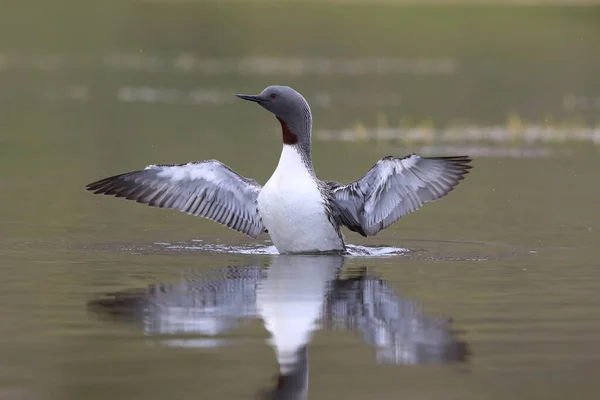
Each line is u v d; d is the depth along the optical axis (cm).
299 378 857
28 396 807
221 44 6094
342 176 2061
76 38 6269
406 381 852
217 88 4128
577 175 2139
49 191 1908
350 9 8300
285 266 1291
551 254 1373
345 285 1177
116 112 3359
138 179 1388
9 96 3744
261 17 7656
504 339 964
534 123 3044
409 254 1378
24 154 2442
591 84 4131
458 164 1314
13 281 1183
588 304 1093
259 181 2005
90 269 1257
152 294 1124
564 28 6888
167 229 1558
